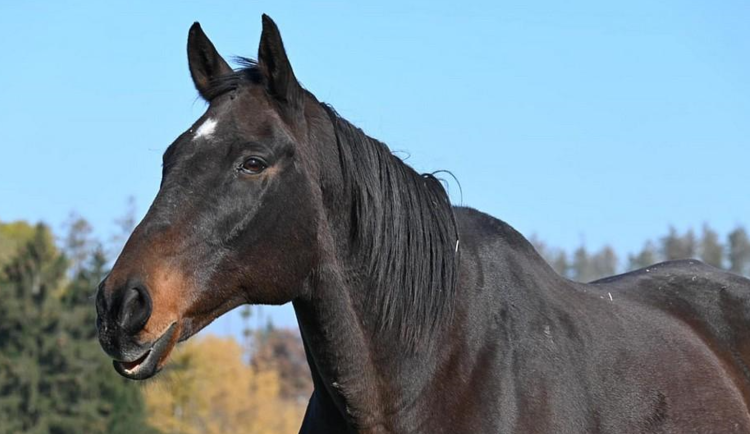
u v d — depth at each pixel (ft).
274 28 18.43
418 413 19.30
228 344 198.18
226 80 18.90
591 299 22.16
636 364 21.13
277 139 18.08
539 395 19.53
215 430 175.22
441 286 19.53
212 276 17.60
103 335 16.72
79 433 113.29
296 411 216.54
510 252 21.22
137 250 17.10
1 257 148.66
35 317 116.57
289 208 18.15
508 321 20.10
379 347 19.20
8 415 112.68
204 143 17.88
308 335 19.19
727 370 23.31
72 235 214.28
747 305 24.77
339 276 18.92
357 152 19.27
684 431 20.99
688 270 25.39
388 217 19.29
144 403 119.85
